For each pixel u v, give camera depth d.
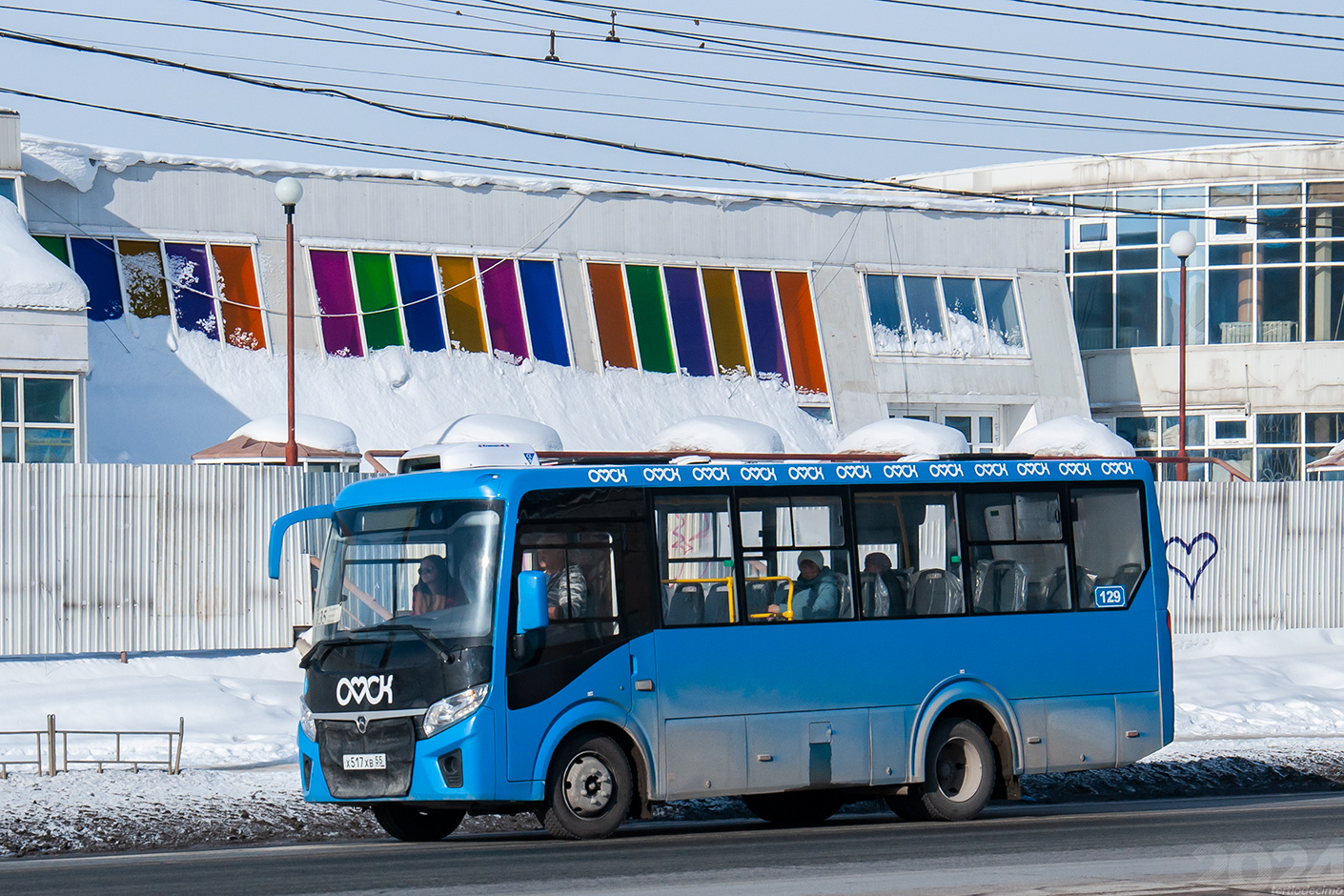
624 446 65.31
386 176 65.25
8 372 50.97
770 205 72.12
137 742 34.59
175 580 44.56
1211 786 33.50
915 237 75.06
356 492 25.25
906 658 26.58
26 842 24.06
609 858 21.19
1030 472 28.41
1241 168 82.69
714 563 25.28
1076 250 85.88
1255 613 57.62
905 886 18.14
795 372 71.00
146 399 58.28
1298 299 82.12
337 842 25.44
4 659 42.38
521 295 66.69
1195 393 83.06
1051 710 27.84
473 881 18.84
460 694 22.94
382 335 63.88
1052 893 17.61
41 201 59.12
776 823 28.12
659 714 24.38
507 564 23.45
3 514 42.59
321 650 24.14
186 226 61.75
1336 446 73.12
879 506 26.89
